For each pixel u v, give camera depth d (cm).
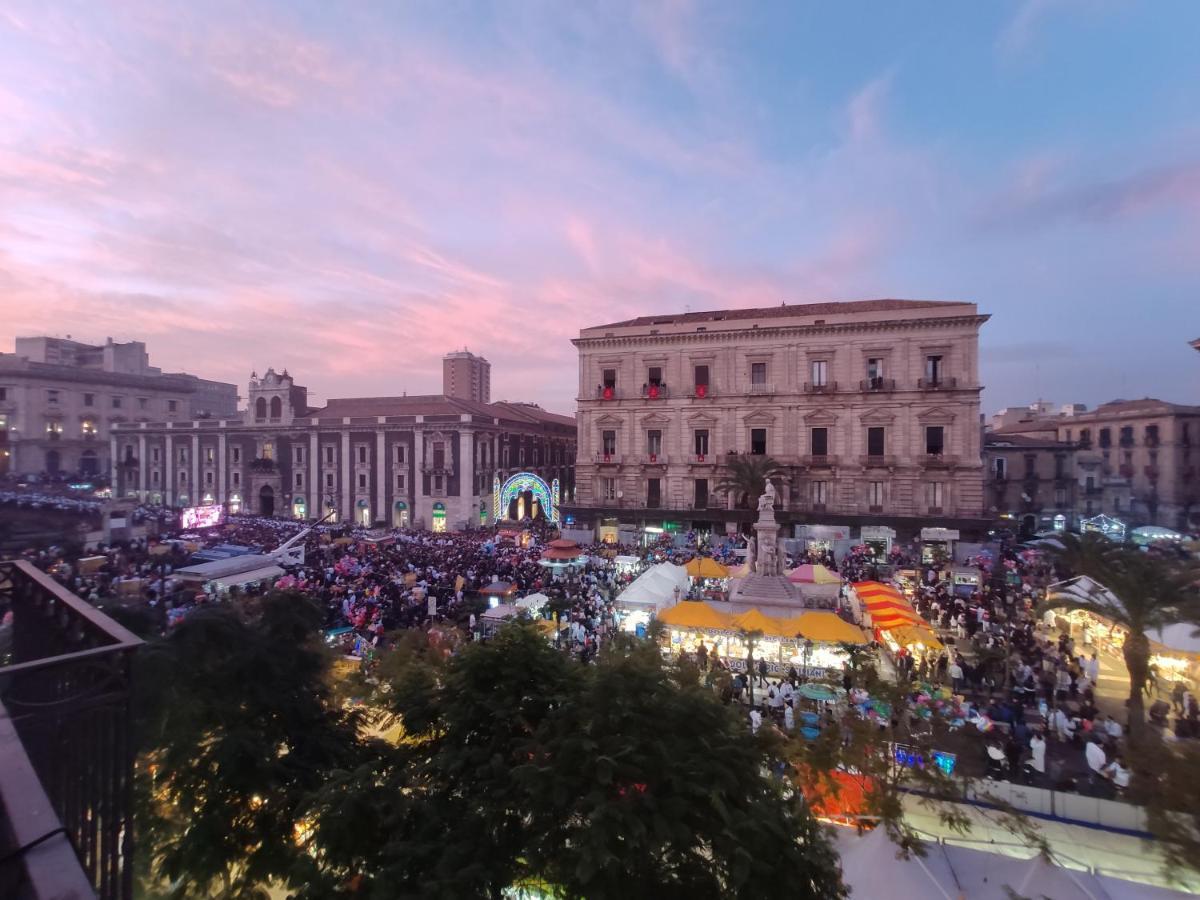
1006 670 2250
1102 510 7762
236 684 1023
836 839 1103
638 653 1024
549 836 696
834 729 1278
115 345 11044
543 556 4209
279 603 1162
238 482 8119
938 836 1303
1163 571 1912
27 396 9256
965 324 5038
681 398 5853
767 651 2405
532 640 962
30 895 218
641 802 686
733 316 6106
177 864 877
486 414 8119
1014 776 1650
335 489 7581
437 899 619
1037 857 1075
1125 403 8106
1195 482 7312
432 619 2673
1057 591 2475
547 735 800
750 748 819
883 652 2611
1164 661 2311
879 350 5272
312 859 740
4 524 3825
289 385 8038
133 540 4275
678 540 5506
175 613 2295
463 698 889
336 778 768
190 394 11512
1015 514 7531
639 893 658
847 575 4281
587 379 6228
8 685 668
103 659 507
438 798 789
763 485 5047
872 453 5297
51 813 267
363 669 1320
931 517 4978
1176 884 1038
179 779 940
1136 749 1112
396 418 7269
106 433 10088
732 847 662
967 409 5016
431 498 7156
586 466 6178
